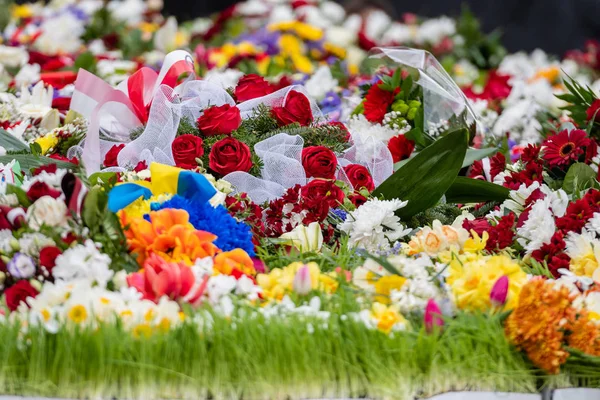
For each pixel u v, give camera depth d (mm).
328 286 3318
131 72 9031
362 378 2848
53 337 2738
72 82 7406
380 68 6109
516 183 4617
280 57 10656
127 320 2846
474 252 3848
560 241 3854
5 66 8766
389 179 4449
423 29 13148
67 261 3057
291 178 4445
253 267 3477
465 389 2971
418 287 3199
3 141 4891
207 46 12094
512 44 16594
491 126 7098
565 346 3039
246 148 4414
